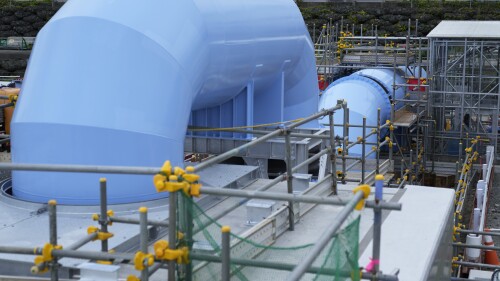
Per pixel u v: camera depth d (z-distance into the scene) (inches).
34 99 277.3
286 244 259.4
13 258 222.1
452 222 327.9
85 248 230.7
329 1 1521.9
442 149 885.2
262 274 197.2
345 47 1008.9
